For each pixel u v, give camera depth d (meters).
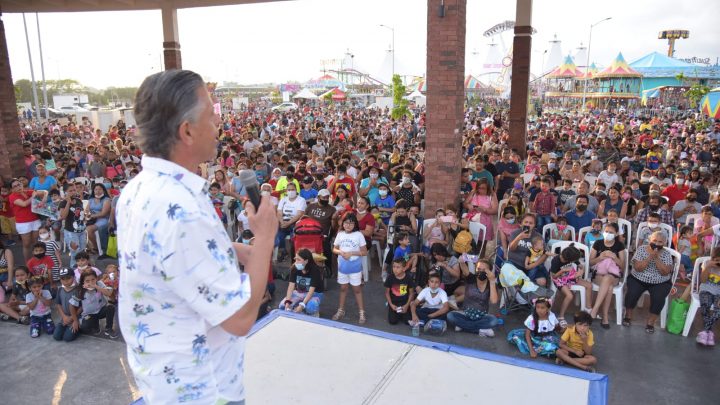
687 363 5.29
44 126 26.34
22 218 8.71
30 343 6.00
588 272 6.53
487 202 8.04
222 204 9.16
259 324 3.16
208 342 1.19
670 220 7.74
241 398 1.31
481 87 39.06
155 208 1.07
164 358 1.13
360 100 63.75
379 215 8.27
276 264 8.31
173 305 1.12
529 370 2.56
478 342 5.84
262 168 11.41
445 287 6.47
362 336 2.98
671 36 72.00
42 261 6.99
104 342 6.02
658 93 41.53
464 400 2.33
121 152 13.59
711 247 6.99
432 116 8.15
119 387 5.10
